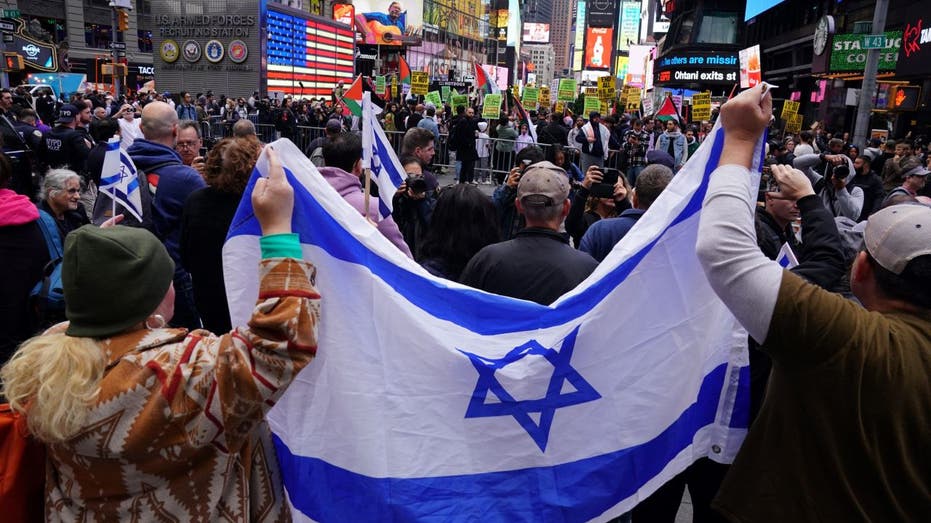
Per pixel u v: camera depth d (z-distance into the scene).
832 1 29.75
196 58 41.16
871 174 9.01
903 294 1.71
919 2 18.02
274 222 1.81
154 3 41.12
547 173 2.90
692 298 2.29
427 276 2.14
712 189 1.80
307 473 2.05
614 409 2.25
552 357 2.20
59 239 4.21
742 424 2.39
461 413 2.12
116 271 1.58
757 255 1.70
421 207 4.75
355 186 3.78
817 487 1.72
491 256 2.86
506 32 155.12
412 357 2.09
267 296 1.70
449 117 25.98
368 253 2.07
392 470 2.06
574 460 2.21
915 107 20.83
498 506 2.13
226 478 1.71
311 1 55.28
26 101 14.31
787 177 2.59
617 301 2.24
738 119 1.85
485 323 2.18
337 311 2.03
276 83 42.81
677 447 2.33
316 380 2.05
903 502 1.66
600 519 2.23
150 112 4.70
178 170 4.41
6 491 1.67
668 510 3.05
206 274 3.59
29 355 1.57
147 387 1.54
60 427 1.50
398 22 87.50
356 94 10.10
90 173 7.25
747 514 1.85
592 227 3.95
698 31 49.78
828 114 28.61
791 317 1.61
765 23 43.25
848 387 1.62
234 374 1.59
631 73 112.62
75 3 54.22
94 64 48.34
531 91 19.42
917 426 1.63
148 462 1.57
